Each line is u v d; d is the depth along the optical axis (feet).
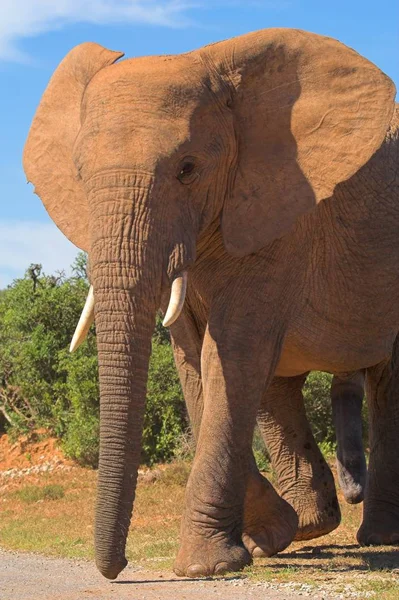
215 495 24.71
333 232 27.32
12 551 37.55
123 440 21.85
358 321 28.55
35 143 27.50
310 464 32.19
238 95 24.48
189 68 24.00
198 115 23.58
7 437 72.49
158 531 43.34
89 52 26.84
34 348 73.20
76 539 41.63
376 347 29.48
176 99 23.43
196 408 28.32
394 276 28.99
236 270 25.34
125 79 23.56
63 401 72.18
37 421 72.49
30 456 69.87
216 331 25.18
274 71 24.71
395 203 29.01
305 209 24.57
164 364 67.46
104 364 22.20
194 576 24.34
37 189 27.12
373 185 28.40
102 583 24.18
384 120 24.80
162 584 23.13
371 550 30.19
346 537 36.81
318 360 28.32
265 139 24.71
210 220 24.26
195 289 26.45
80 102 26.86
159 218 22.76
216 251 25.27
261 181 24.59
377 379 31.86
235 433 24.95
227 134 24.16
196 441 28.43
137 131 22.93
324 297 27.45
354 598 20.39
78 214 26.43
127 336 22.22
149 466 65.10
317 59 24.84
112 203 22.58
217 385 25.07
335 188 27.04
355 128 24.75
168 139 23.00
